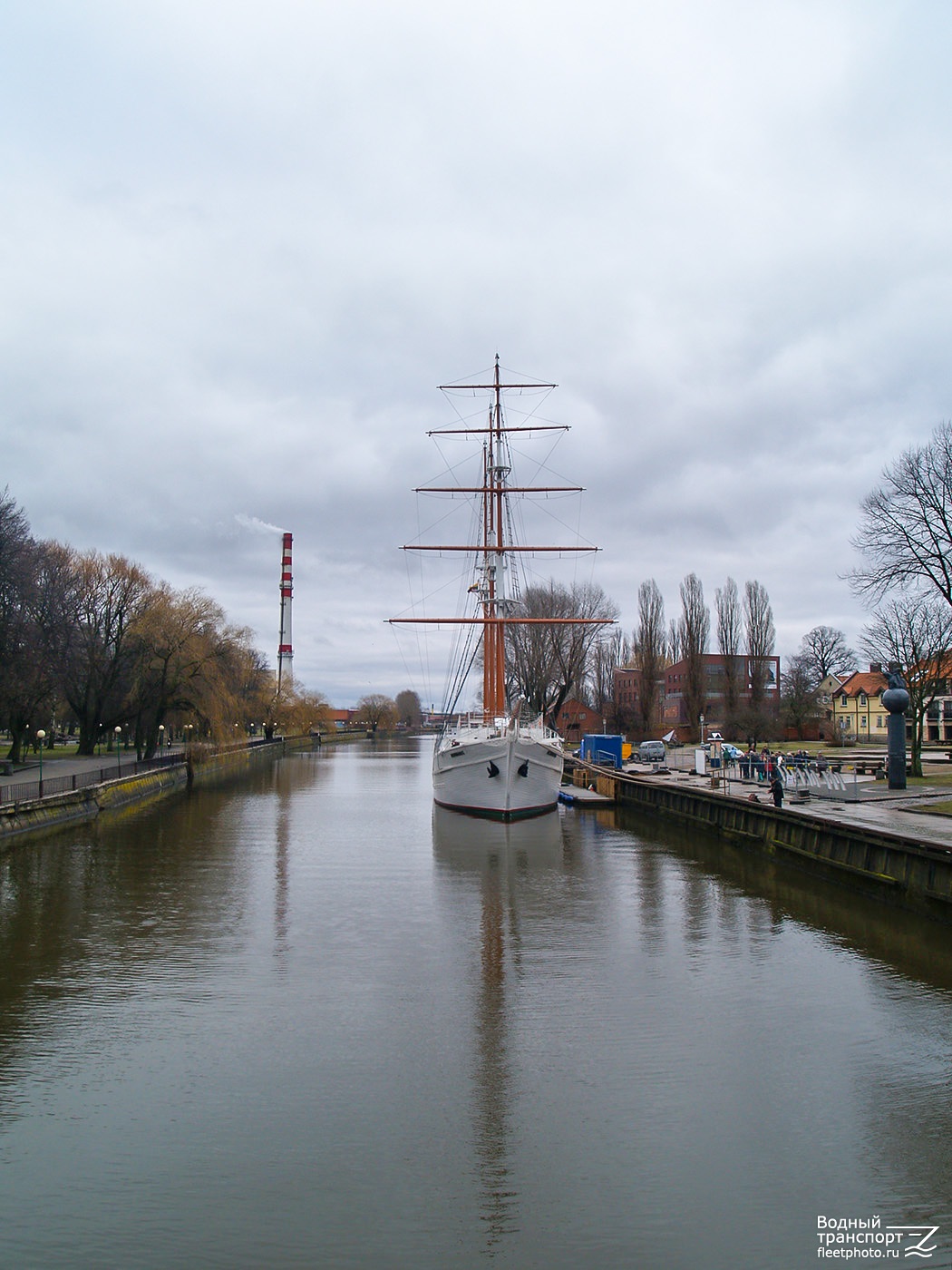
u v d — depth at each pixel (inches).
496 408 2146.9
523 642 3405.5
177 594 2913.4
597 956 832.3
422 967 800.9
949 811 1212.5
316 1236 413.7
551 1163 472.4
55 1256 399.2
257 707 4658.0
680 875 1230.3
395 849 1478.8
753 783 1823.3
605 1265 392.8
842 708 4589.1
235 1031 650.2
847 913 986.1
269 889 1139.3
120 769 2276.1
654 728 3595.0
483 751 1876.2
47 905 1040.2
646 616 3651.6
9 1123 516.1
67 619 2778.1
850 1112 525.3
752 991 729.0
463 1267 392.2
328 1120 519.5
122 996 722.8
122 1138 499.2
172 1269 391.2
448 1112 527.8
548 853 1439.5
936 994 714.8
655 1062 592.7
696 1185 452.1
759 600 3560.5
